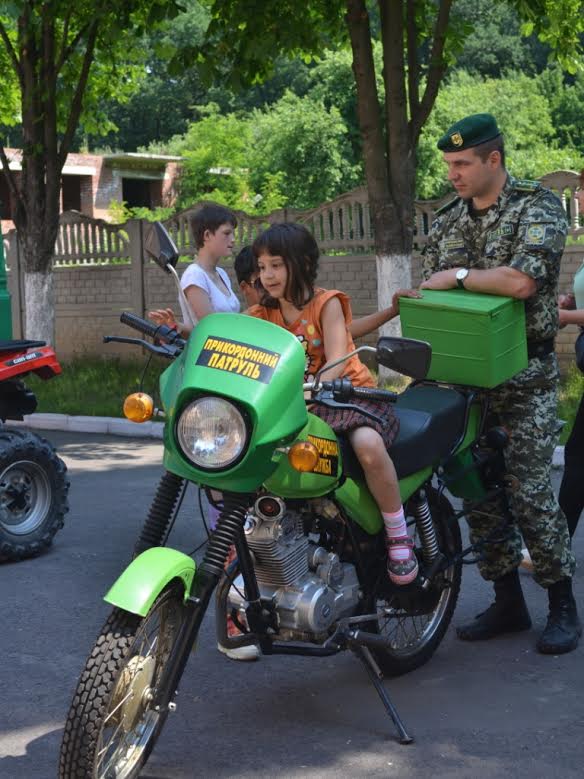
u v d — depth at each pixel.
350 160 40.78
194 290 5.68
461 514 4.77
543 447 4.76
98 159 43.88
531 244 4.49
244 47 12.09
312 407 3.99
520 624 5.11
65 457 10.21
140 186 47.25
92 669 3.35
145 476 9.18
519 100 47.03
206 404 3.42
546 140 50.16
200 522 7.42
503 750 3.89
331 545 4.11
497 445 4.69
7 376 6.68
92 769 3.32
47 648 5.07
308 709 4.28
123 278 16.88
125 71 17.48
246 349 3.48
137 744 3.60
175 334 4.01
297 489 3.70
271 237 4.04
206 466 3.45
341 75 41.41
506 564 4.99
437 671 4.66
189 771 3.77
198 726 4.14
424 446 4.25
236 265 4.80
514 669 4.66
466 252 4.77
